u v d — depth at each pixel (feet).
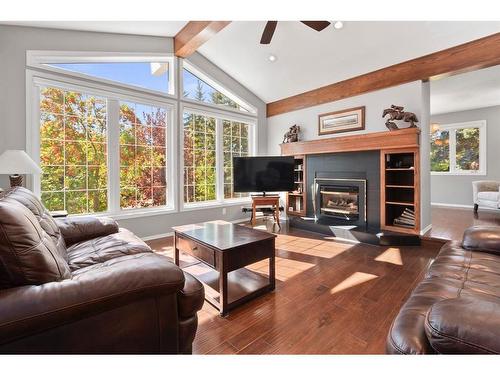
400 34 10.78
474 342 2.17
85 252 5.82
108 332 3.33
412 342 2.76
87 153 11.33
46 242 3.81
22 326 2.72
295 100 16.93
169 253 10.83
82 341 3.15
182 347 4.13
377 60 12.51
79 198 11.16
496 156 19.65
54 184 10.53
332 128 14.98
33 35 9.78
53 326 2.93
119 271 3.51
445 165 22.06
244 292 6.94
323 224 13.96
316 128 15.87
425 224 12.60
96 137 11.56
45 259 3.35
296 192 16.80
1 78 9.20
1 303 2.73
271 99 18.19
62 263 3.89
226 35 12.96
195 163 15.16
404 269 8.89
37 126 10.00
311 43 12.29
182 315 4.14
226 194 16.92
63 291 3.04
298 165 16.96
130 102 12.50
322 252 10.78
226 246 6.34
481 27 9.79
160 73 13.62
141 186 12.92
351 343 5.11
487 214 17.48
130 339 3.49
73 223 6.98
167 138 13.75
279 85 16.39
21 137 9.57
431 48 11.13
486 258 5.24
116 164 12.00
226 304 6.16
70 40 10.59
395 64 12.46
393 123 12.00
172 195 13.84
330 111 15.16
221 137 16.38
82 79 10.80
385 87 12.84
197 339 5.26
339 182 14.51
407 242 11.55
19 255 3.14
